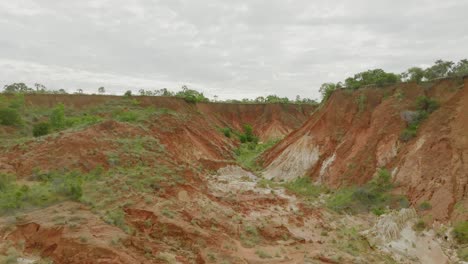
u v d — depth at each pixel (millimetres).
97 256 13523
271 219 22078
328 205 26906
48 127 32469
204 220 19172
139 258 14422
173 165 25766
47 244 14219
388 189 26656
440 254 19266
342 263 17109
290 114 78875
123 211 17703
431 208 22875
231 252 16844
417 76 33125
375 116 32938
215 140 49688
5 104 37188
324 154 34562
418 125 29656
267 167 38969
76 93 53812
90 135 26172
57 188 18750
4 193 18062
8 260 12922
